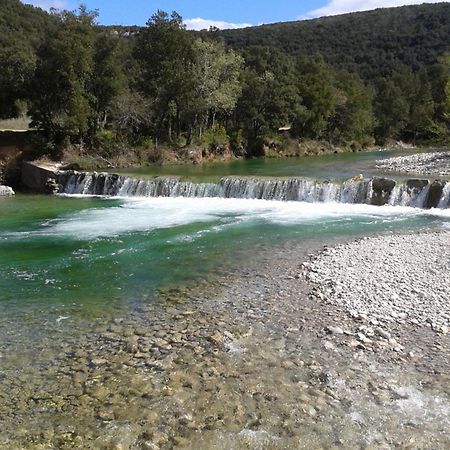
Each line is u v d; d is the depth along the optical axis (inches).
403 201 1049.5
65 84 1712.6
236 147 2470.5
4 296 534.6
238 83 2450.8
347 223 885.8
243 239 773.3
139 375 363.9
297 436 295.7
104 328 445.7
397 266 595.5
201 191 1233.4
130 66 2568.9
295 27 6747.1
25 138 1697.8
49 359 390.0
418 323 438.0
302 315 463.5
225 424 307.3
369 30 6363.2
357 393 339.0
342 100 3277.6
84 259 672.4
